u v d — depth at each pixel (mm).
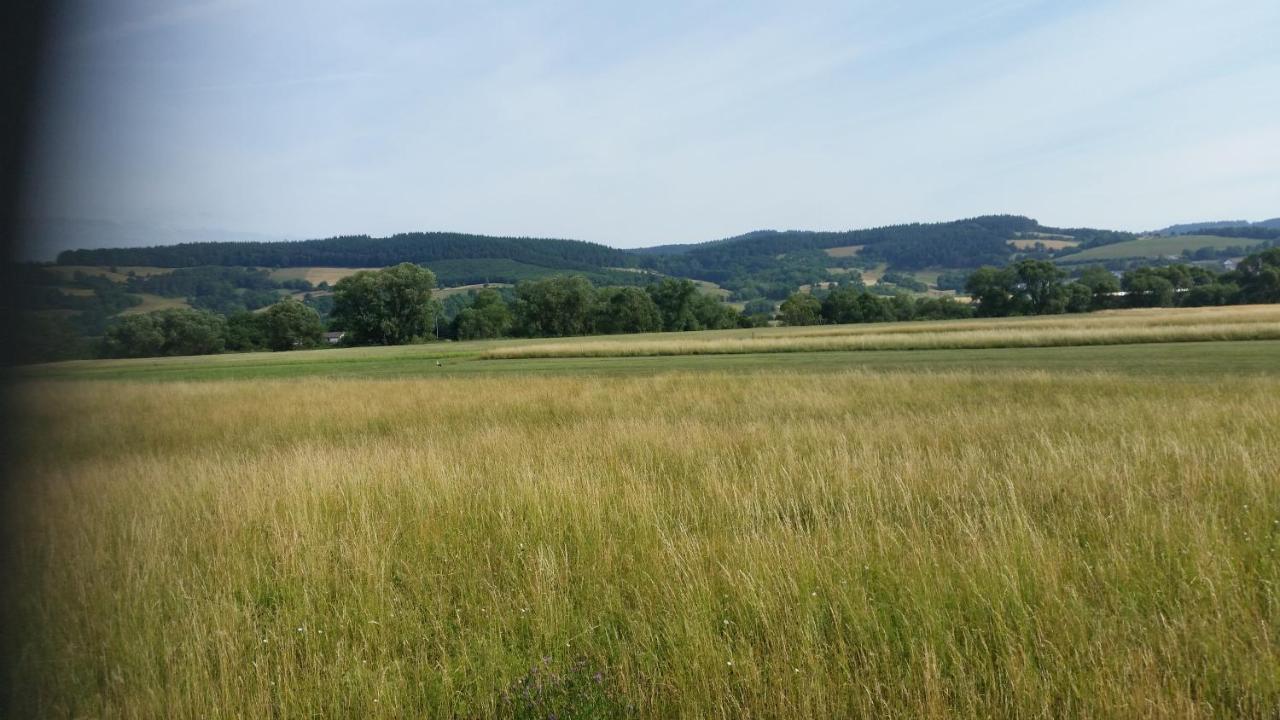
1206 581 3943
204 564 5262
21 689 3686
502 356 53250
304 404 20047
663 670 3604
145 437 15281
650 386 21875
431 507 6277
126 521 6512
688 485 7176
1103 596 4020
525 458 8461
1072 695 3203
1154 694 3107
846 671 3352
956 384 19703
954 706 3135
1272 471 6301
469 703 3475
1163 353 32969
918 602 3895
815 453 8398
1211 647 3389
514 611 4285
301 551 5227
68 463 11133
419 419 16672
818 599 4062
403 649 4012
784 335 67875
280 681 3570
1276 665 3244
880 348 45500
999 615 3693
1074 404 13992
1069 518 5469
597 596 4422
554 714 3225
